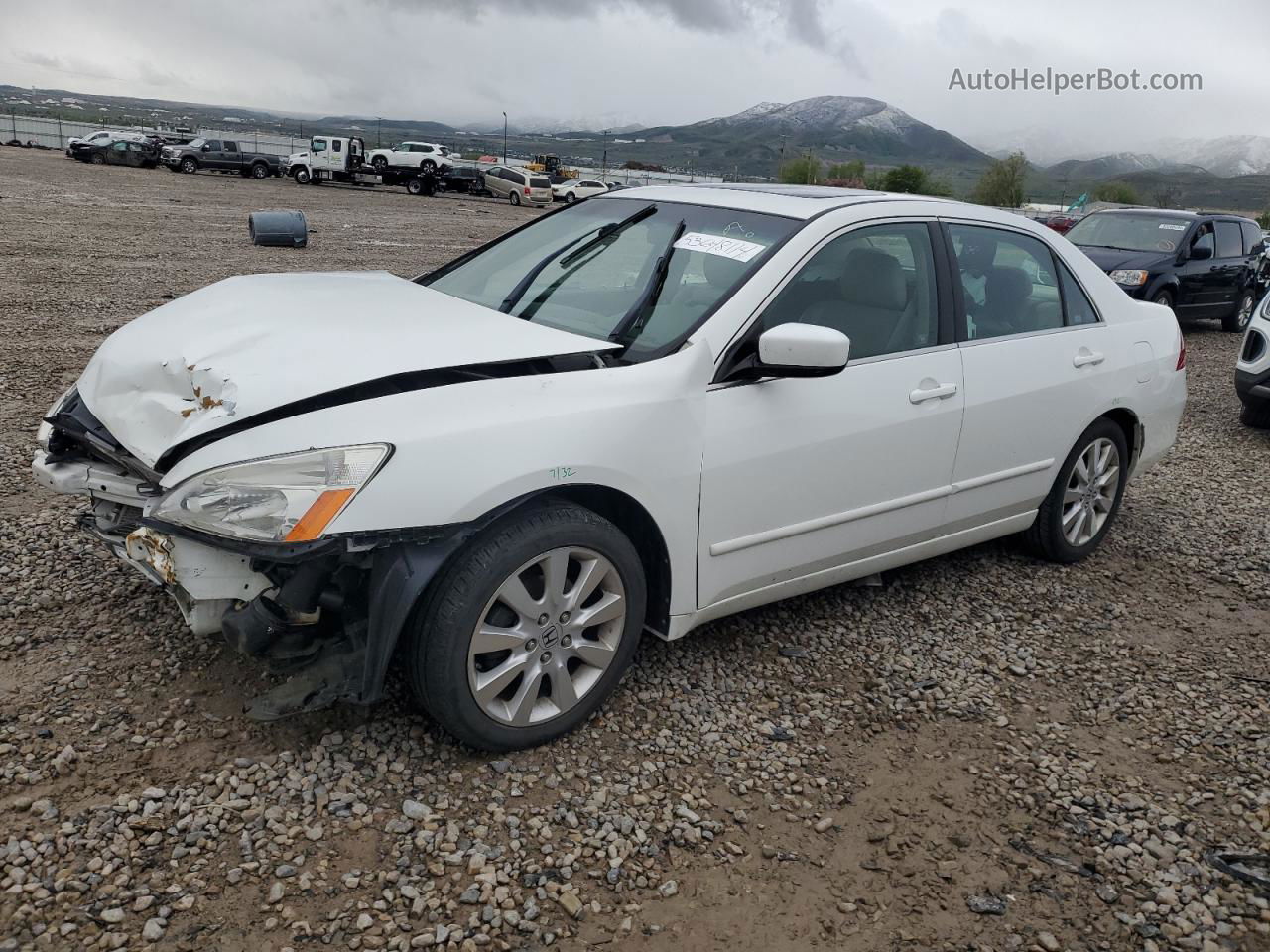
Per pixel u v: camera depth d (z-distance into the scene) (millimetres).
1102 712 3527
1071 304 4496
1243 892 2619
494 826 2633
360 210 28297
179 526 2521
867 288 3627
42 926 2148
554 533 2787
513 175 43000
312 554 2434
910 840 2754
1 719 2855
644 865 2557
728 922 2395
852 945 2355
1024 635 4094
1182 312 13219
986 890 2578
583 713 3055
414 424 2590
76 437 3023
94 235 16312
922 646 3920
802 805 2873
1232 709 3594
